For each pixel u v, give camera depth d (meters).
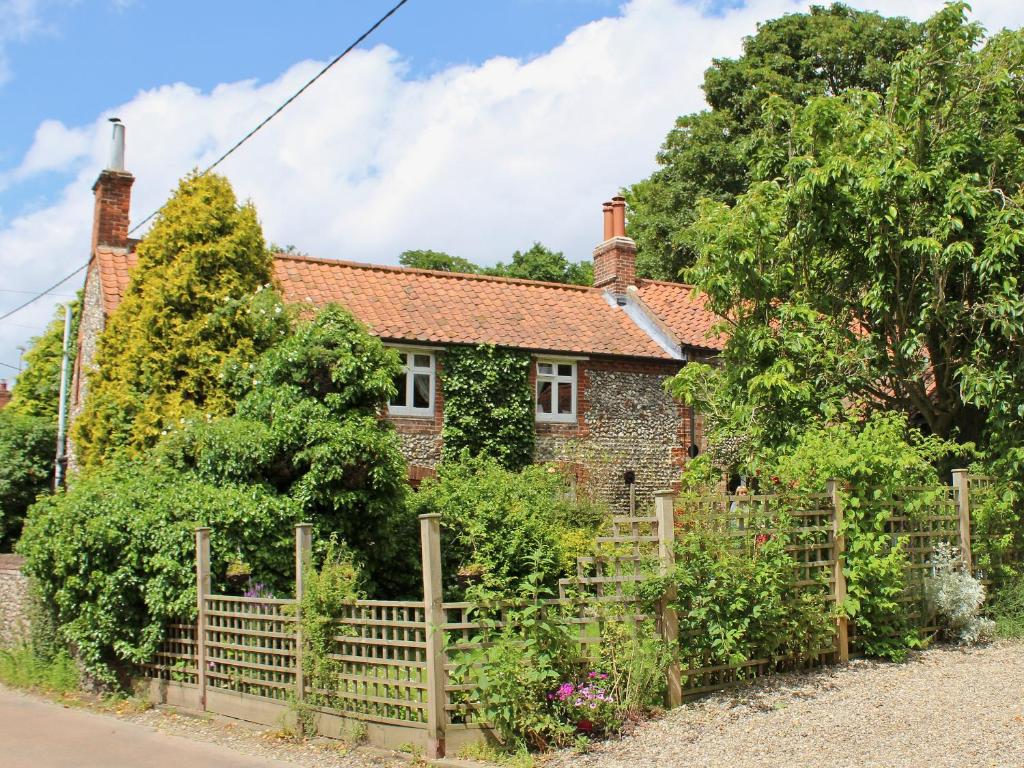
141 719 9.82
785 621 8.94
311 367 12.50
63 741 8.84
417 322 20.20
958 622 10.41
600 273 24.72
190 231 15.19
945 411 12.89
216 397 14.39
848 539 9.69
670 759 6.89
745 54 33.84
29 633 13.17
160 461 12.30
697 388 14.34
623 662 7.86
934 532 10.67
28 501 22.50
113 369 15.79
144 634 10.48
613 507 20.02
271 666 8.87
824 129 13.16
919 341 12.08
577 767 6.91
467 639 7.60
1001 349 11.98
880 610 9.72
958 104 12.84
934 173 11.84
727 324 13.48
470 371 20.05
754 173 14.42
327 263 21.84
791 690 8.47
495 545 12.92
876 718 7.59
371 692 7.95
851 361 12.52
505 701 7.28
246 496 11.11
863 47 31.59
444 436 19.70
